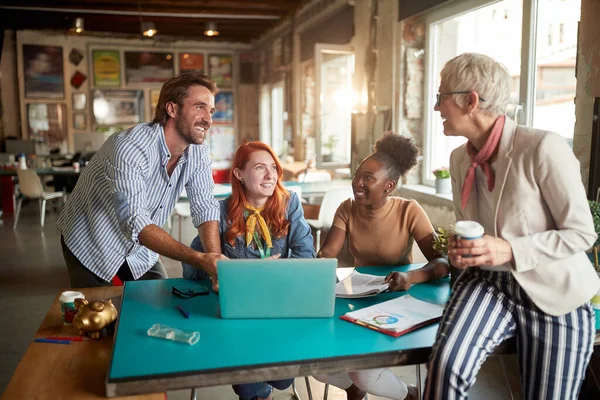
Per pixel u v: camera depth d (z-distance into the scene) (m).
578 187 1.30
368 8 6.34
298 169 8.14
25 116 11.48
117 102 12.02
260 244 2.07
